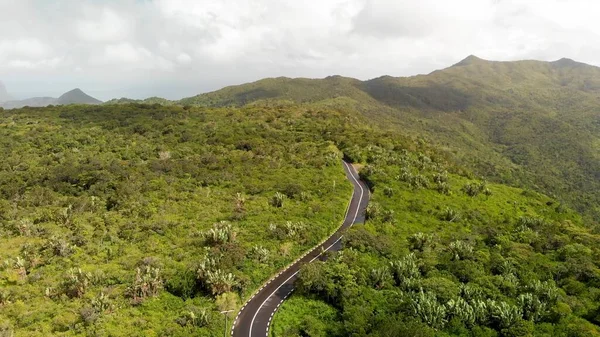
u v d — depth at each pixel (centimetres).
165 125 16612
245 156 13012
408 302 5594
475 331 5225
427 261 7069
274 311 6022
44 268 6656
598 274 7088
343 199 10238
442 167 13462
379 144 14950
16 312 5456
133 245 7562
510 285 6300
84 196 9825
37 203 9544
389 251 7562
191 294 6241
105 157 12862
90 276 6178
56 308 5581
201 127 16462
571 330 5269
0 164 11844
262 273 6881
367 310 5488
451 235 8512
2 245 7450
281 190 10350
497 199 11700
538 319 5600
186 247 7438
